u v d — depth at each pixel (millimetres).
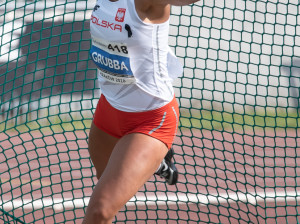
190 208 22938
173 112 12461
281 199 24469
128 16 11211
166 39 11992
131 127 12484
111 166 11383
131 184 11188
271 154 33344
